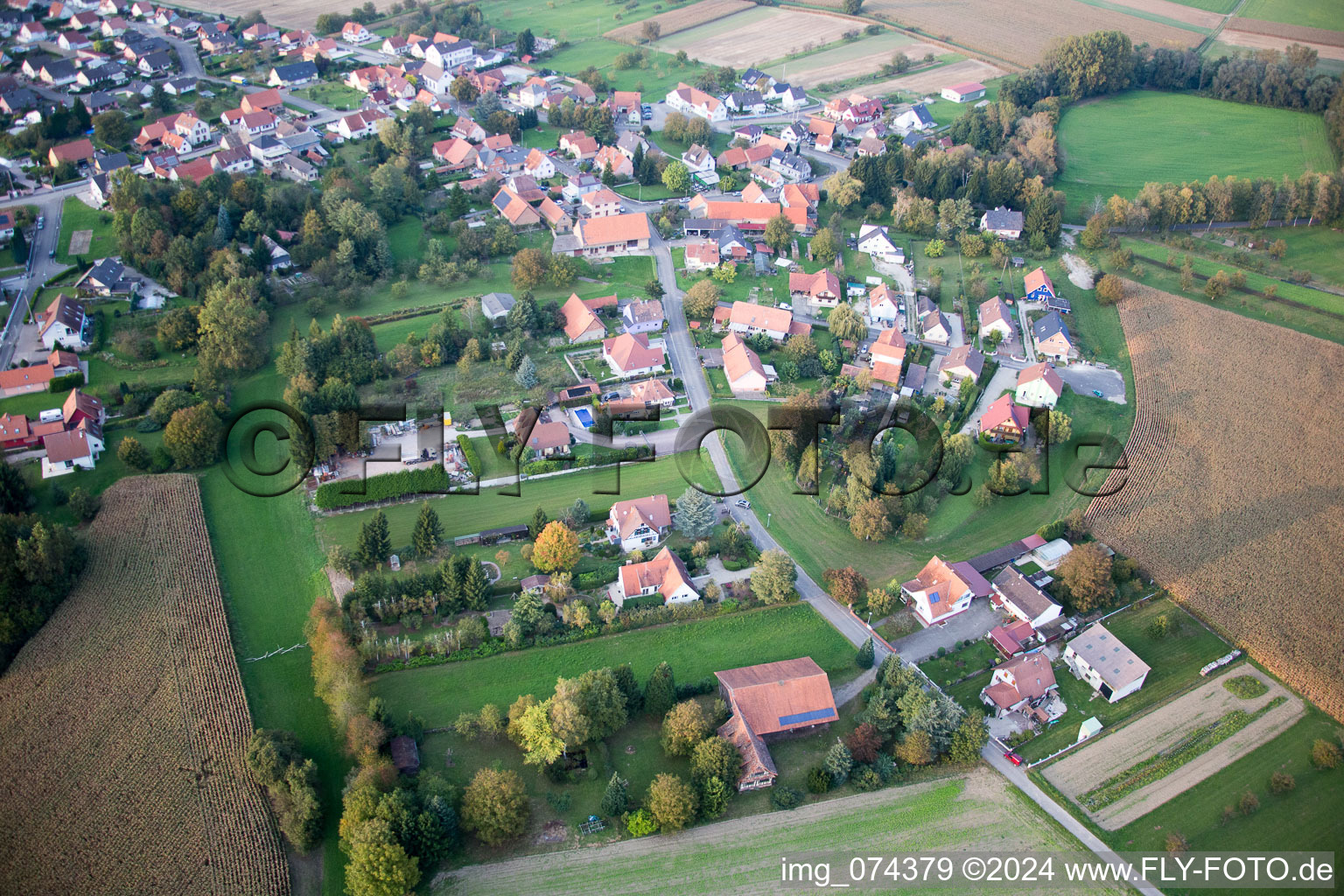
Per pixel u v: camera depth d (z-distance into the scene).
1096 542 139.88
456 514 140.00
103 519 135.50
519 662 118.00
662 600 127.81
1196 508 146.88
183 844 95.75
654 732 111.44
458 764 105.56
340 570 127.19
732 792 103.62
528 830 99.94
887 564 136.75
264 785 100.88
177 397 154.00
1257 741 112.31
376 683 114.19
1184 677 120.81
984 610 130.25
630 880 95.62
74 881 92.38
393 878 89.00
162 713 108.62
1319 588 132.25
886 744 111.31
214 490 143.12
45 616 120.06
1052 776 108.38
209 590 125.25
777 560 127.50
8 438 146.88
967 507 147.50
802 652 122.19
